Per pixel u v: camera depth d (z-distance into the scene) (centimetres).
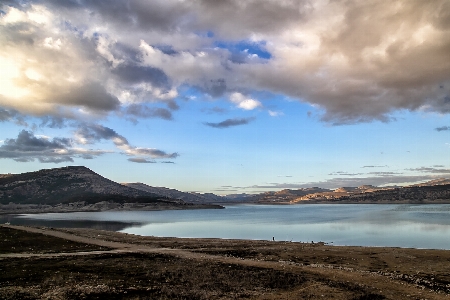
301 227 11556
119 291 2153
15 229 6862
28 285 2356
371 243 7012
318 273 3123
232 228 11781
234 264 3547
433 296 2458
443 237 7881
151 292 2212
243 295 2256
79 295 1989
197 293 2227
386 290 2523
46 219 18400
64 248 4669
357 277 2975
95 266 3222
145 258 3812
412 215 16675
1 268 2991
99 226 13012
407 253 4822
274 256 4625
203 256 4150
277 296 2214
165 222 15638
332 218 16225
